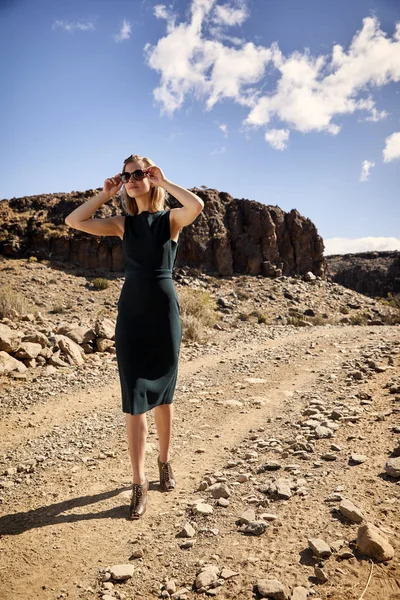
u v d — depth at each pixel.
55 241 31.41
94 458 3.97
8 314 12.30
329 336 12.43
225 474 3.41
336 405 5.05
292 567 2.16
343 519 2.54
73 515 2.90
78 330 9.97
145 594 2.08
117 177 3.08
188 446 4.17
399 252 91.44
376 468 3.21
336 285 34.69
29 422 5.18
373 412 4.61
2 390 6.58
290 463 3.50
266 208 36.41
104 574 2.24
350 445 3.73
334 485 3.00
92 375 7.63
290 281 33.62
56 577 2.25
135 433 2.90
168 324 3.00
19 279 26.25
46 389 6.68
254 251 34.38
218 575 2.15
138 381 2.87
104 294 26.08
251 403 5.62
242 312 25.31
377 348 8.98
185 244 33.38
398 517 2.53
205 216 34.88
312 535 2.42
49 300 23.73
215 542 2.45
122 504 3.03
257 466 3.53
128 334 2.91
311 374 7.08
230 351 10.27
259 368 8.00
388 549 2.18
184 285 29.03
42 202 36.78
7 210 35.69
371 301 32.03
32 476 3.61
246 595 1.99
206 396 6.12
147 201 3.10
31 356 8.11
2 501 3.17
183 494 3.15
